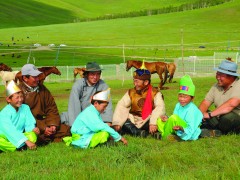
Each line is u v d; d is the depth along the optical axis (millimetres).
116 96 21891
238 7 121625
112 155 7195
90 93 9531
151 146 8055
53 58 69062
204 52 72750
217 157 6840
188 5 154250
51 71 26453
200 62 42438
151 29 109438
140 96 9367
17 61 64688
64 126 9172
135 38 98312
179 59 43156
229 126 9039
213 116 9008
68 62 65250
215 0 152750
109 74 42531
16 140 7910
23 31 114625
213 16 117625
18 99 8039
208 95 9570
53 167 6605
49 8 178625
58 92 26500
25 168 6508
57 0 194250
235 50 72875
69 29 116750
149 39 96562
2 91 28578
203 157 6883
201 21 114250
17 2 172000
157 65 28328
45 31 114188
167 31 105562
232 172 5738
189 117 8617
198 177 5762
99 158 7062
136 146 7824
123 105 9438
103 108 8203
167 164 6469
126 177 5668
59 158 7035
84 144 7973
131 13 158625
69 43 92875
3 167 6742
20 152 7816
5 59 66000
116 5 197250
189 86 8617
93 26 120688
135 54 74812
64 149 7953
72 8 187375
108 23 125875
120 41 95375
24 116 8312
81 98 9555
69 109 9414
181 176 5664
